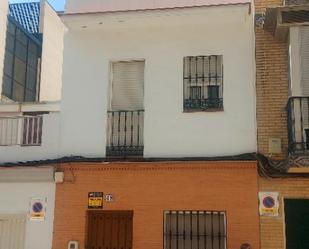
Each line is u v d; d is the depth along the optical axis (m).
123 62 11.96
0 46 19.61
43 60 23.75
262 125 10.93
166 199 10.94
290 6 10.54
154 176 11.09
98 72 11.95
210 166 10.88
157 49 11.76
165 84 11.55
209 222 10.78
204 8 11.26
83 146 11.62
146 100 11.54
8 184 11.76
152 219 10.91
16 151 11.95
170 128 11.30
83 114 11.80
